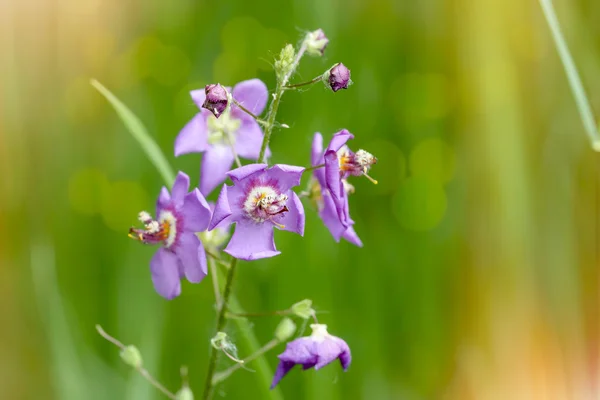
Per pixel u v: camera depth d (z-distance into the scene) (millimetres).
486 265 885
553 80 877
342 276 857
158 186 933
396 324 879
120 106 747
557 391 871
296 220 703
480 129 887
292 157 857
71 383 799
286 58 705
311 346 706
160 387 717
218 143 732
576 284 874
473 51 893
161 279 714
